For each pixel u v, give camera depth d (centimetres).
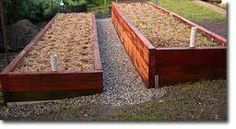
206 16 622
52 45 376
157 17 475
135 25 421
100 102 279
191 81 304
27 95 282
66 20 521
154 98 283
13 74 278
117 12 528
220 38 337
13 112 271
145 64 310
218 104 255
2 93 281
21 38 480
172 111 251
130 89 306
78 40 396
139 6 586
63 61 321
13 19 559
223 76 305
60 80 282
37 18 627
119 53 429
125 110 261
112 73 354
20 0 584
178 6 724
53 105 279
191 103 262
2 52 436
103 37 517
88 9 744
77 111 266
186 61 299
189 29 398
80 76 283
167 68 300
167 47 311
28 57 333
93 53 345
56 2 657
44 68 300
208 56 300
